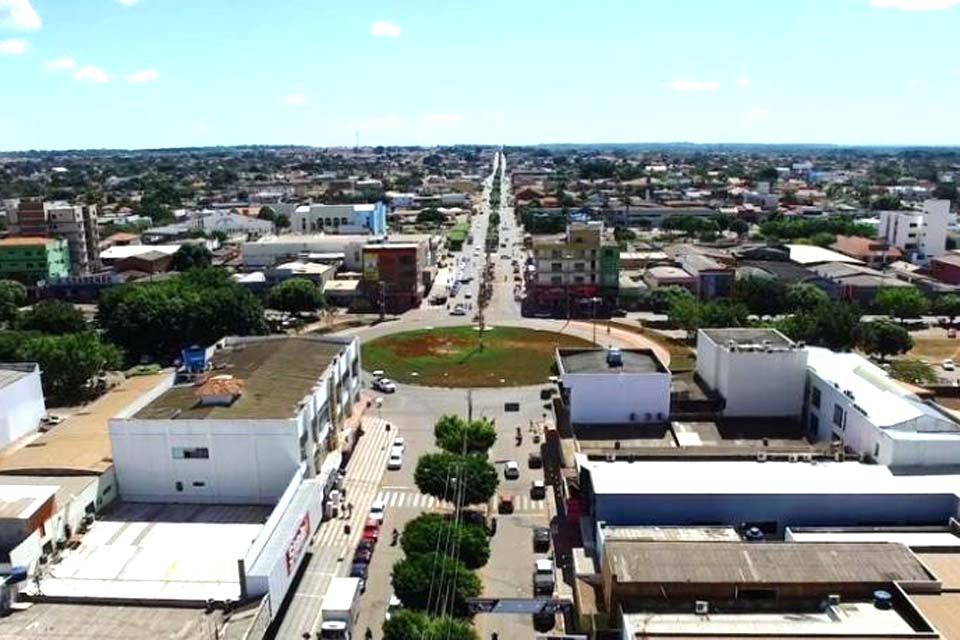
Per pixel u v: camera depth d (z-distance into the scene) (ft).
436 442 335.67
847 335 451.94
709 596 186.60
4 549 215.72
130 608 202.80
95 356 425.28
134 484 267.59
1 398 330.54
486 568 257.96
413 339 532.73
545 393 429.79
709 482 242.37
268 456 263.90
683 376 361.71
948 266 642.22
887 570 189.67
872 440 266.36
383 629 197.98
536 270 615.57
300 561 247.09
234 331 485.56
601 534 222.89
